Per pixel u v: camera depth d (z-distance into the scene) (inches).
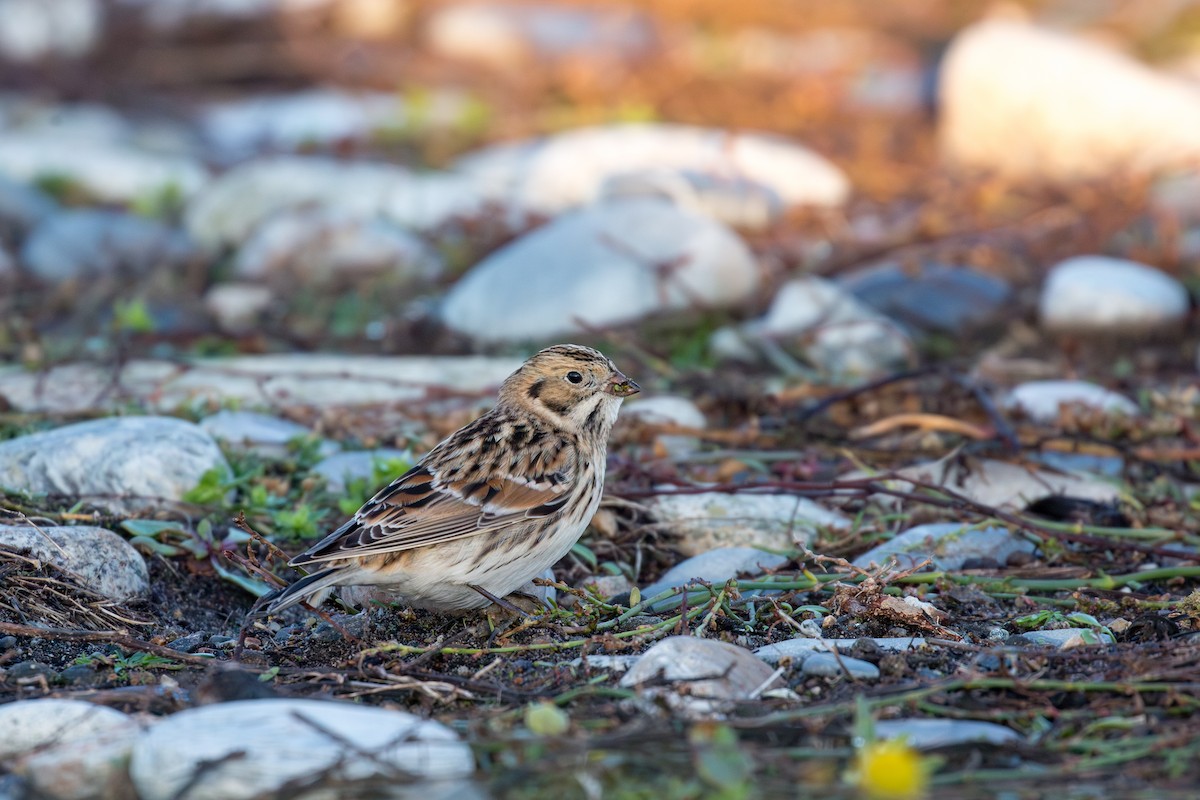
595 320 569.3
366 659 321.7
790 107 901.8
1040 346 571.5
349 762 250.2
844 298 571.8
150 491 394.3
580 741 259.9
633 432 457.7
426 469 335.0
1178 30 1048.8
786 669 303.9
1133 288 574.6
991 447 439.2
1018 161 786.2
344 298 644.1
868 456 453.7
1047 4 1109.1
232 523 389.1
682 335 578.2
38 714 276.1
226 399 478.6
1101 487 426.9
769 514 401.7
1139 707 283.0
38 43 1007.6
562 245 594.2
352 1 1060.5
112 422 422.9
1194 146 746.8
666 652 296.2
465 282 612.7
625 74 959.0
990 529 396.5
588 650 321.1
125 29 1017.5
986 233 662.5
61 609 337.4
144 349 561.0
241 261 676.7
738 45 1023.6
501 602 336.2
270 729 257.9
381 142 854.5
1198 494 425.1
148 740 258.4
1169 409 476.7
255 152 855.7
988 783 255.1
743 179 708.7
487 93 940.6
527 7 1089.4
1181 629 334.0
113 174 801.6
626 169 729.6
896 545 382.0
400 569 325.1
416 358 560.1
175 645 331.6
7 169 806.5
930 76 951.0
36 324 606.5
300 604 356.8
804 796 246.5
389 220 718.5
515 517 333.1
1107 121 762.8
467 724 279.4
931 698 290.5
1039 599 353.1
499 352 570.6
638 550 388.2
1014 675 298.7
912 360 540.1
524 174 745.0
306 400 499.5
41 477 400.8
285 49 1012.5
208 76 1005.2
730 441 464.1
